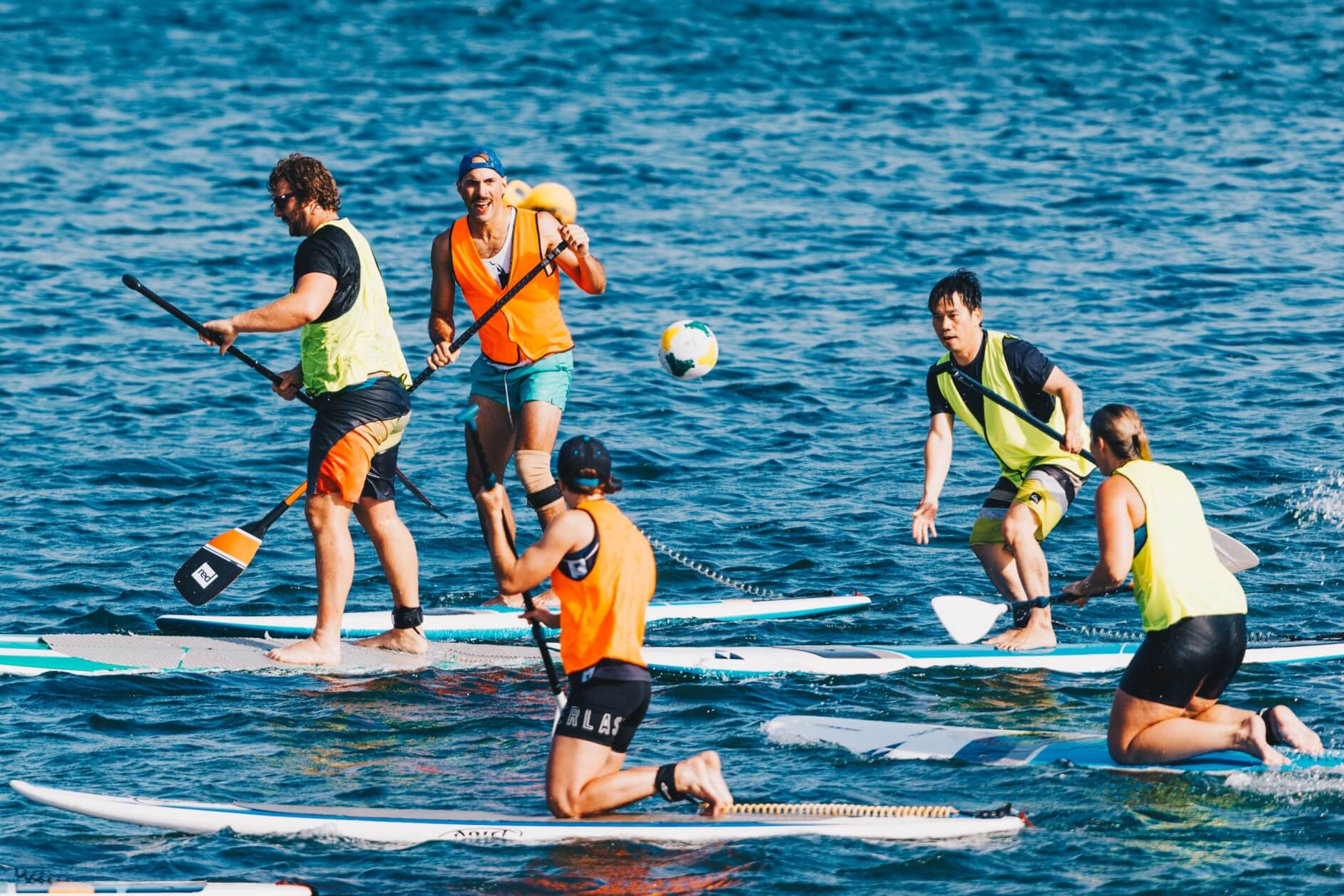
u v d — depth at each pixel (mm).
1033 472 33969
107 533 41031
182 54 119812
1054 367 33312
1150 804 24766
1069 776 26016
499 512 24484
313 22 130750
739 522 42375
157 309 63719
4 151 90812
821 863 22750
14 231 74562
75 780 26016
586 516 23781
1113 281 66438
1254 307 62688
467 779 26375
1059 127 95500
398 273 68438
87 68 115312
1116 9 128875
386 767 26922
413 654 33750
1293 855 22766
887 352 58406
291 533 41875
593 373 56125
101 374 55656
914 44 119250
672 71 112312
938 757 27047
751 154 89750
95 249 71938
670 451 48156
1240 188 81500
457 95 105812
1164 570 25609
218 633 35031
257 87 108562
